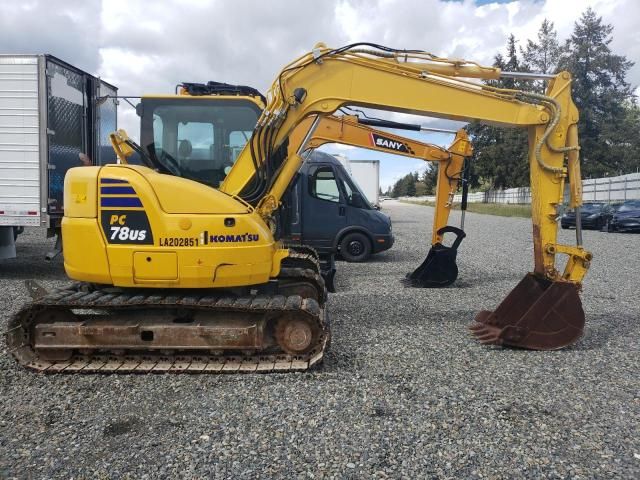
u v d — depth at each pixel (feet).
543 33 158.71
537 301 18.04
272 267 17.21
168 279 15.62
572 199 18.65
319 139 31.89
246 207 16.69
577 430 12.00
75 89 32.73
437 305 25.20
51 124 30.22
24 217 30.14
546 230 18.81
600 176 148.46
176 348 15.80
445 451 11.00
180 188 15.70
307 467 10.36
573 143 18.57
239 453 10.87
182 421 12.37
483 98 18.71
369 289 29.58
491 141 170.50
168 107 18.90
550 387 14.60
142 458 10.66
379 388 14.38
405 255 45.93
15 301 24.85
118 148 18.45
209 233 15.58
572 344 18.45
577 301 18.03
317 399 13.61
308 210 41.32
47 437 11.57
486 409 13.09
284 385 14.57
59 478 9.92
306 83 18.28
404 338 19.25
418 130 30.91
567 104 18.56
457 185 34.73
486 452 10.98
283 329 16.05
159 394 13.99
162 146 18.90
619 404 13.47
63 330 15.65
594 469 10.34
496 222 92.48
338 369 15.89
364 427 12.06
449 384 14.74
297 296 16.99
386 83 18.48
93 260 15.61
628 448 11.19
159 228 15.47
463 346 18.33
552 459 10.72
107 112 36.50
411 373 15.60
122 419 12.49
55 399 13.66
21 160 29.91
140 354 16.12
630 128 146.00
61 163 31.32
